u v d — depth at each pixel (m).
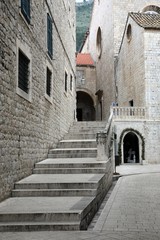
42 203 7.43
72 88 22.59
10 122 8.33
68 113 19.91
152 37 25.55
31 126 10.60
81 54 45.31
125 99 29.88
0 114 7.54
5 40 7.88
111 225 6.80
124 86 30.28
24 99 9.69
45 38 12.91
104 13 37.91
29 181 9.04
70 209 6.66
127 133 24.81
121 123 24.72
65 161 11.88
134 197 10.31
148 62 25.28
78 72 41.38
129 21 28.83
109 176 12.41
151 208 8.59
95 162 11.31
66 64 19.38
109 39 35.34
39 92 11.73
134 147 26.86
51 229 6.15
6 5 7.96
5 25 7.88
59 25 16.62
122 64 31.02
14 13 8.66
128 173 17.56
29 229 6.16
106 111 36.25
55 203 7.40
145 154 24.61
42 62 12.28
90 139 16.94
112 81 33.81
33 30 10.82
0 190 7.60
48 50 13.48
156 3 35.00
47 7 13.36
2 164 7.73
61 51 17.30
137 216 7.68
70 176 10.03
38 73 11.59
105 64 37.06
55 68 15.29
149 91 25.11
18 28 9.05
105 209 8.57
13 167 8.66
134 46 27.66
